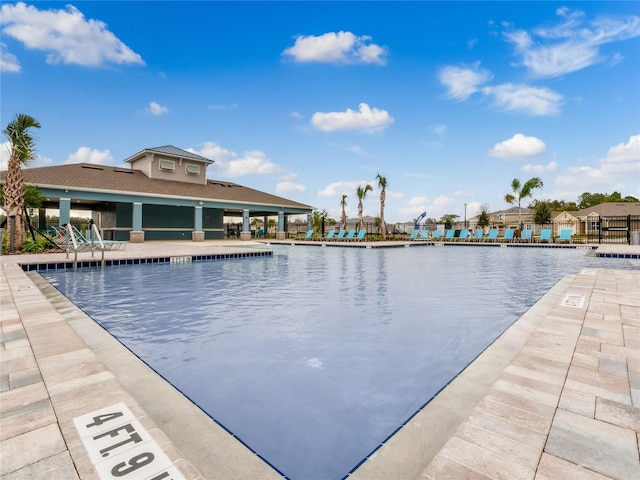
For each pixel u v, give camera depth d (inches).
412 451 69.4
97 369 97.2
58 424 70.3
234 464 66.5
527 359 104.5
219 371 116.0
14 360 103.3
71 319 173.5
